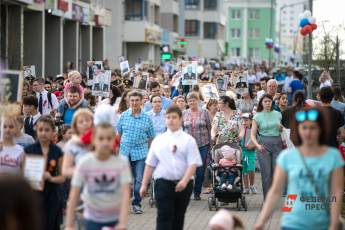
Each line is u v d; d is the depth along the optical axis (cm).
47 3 7669
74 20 8888
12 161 2005
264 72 9300
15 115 2017
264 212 1516
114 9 11800
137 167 2858
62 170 1848
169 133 2066
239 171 2964
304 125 1488
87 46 9756
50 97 3653
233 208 3020
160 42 13938
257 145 2878
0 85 2056
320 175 1495
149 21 13162
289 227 1543
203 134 3244
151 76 5400
